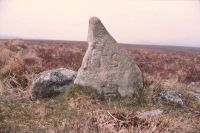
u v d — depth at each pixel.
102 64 11.31
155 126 8.36
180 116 9.86
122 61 11.31
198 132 8.77
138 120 8.80
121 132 8.11
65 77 11.85
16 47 25.62
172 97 11.08
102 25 11.59
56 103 10.64
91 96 10.80
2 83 12.91
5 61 17.88
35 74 13.97
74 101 10.48
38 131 8.55
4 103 10.84
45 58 22.72
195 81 18.95
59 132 8.23
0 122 9.03
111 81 11.13
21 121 9.26
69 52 31.50
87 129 8.11
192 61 35.25
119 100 10.93
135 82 11.27
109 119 8.83
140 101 10.86
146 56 37.22
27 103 11.00
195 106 11.08
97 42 11.48
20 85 12.95
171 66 25.84
